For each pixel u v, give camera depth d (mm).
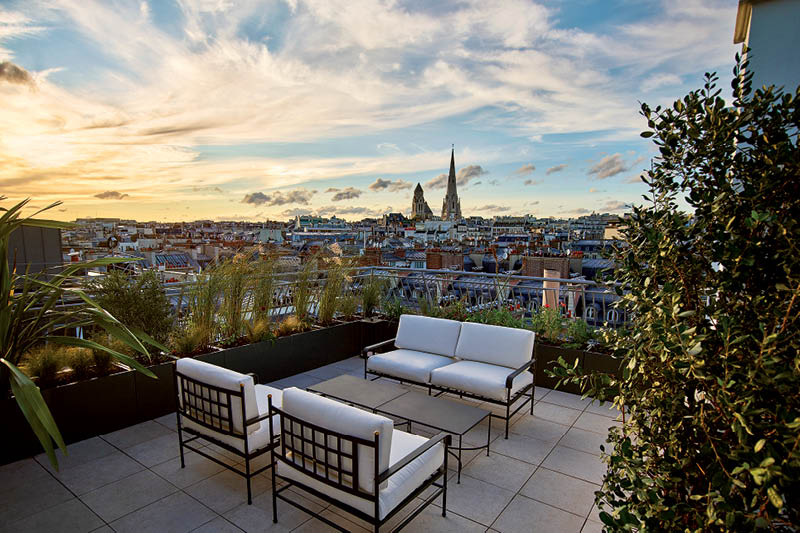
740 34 3516
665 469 1427
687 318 1484
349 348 6285
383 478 2189
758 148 1443
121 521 2674
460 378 4078
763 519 1039
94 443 3646
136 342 3246
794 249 1246
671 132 1584
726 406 1215
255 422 2809
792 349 1249
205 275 5012
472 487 3092
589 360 4910
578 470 3334
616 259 1771
